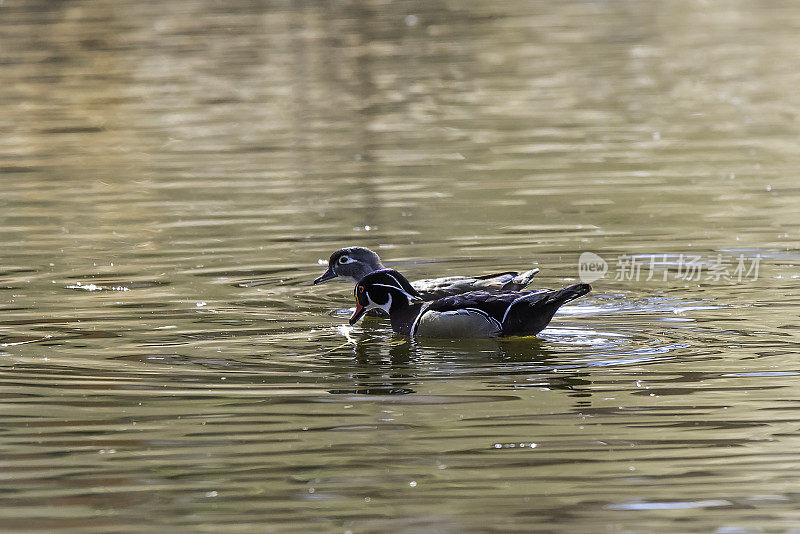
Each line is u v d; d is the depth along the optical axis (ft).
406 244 61.41
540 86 113.29
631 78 116.67
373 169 80.79
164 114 103.86
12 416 37.73
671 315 48.44
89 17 164.55
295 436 35.65
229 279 55.67
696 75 117.50
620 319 48.21
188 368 42.60
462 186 74.95
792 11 165.99
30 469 33.55
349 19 164.25
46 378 41.47
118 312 50.16
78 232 65.21
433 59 130.31
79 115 104.22
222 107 106.63
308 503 31.04
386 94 111.24
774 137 88.02
